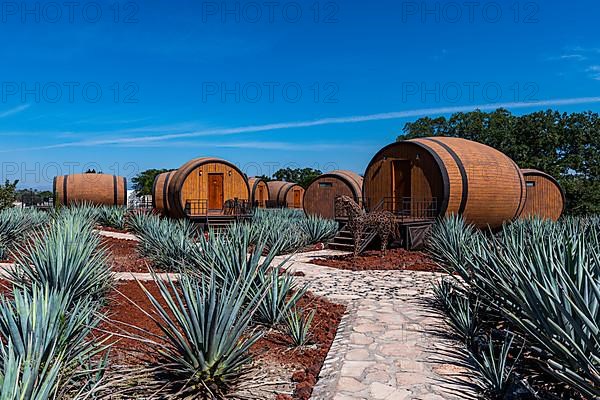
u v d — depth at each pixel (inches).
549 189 917.2
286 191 1679.4
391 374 196.7
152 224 612.4
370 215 532.4
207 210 824.3
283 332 246.2
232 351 175.5
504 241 296.0
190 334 169.8
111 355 196.2
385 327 262.2
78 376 158.9
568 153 1561.3
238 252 277.3
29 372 120.4
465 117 1696.6
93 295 269.9
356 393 178.9
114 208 956.6
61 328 166.1
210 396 165.9
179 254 433.7
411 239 568.4
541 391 176.4
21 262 295.4
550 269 178.1
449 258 345.1
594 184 1339.8
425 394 178.5
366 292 354.6
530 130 1544.0
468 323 239.1
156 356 186.1
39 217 757.3
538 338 164.6
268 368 201.8
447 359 213.6
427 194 609.0
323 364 209.2
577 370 147.3
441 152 606.2
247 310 178.5
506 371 189.9
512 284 197.5
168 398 163.8
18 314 164.4
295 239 589.3
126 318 258.5
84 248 290.2
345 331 255.9
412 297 337.4
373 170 674.8
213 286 178.9
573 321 136.0
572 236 263.9
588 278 147.2
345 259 519.5
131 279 377.4
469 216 598.9
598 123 1525.6
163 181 941.2
